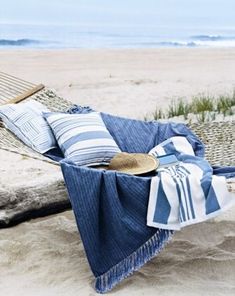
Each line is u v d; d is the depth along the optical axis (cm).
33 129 486
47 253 393
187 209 342
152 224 341
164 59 1866
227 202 344
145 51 2177
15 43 2769
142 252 346
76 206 347
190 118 833
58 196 459
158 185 346
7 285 350
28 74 1453
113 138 492
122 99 1080
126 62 1752
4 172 575
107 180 346
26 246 401
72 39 3073
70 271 369
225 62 1806
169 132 492
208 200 343
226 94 1096
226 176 404
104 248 351
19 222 445
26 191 445
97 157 458
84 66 1631
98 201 347
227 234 417
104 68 1587
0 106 515
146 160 442
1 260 382
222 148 491
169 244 402
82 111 534
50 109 555
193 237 414
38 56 1878
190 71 1535
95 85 1256
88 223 346
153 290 341
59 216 457
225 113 837
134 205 347
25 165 602
